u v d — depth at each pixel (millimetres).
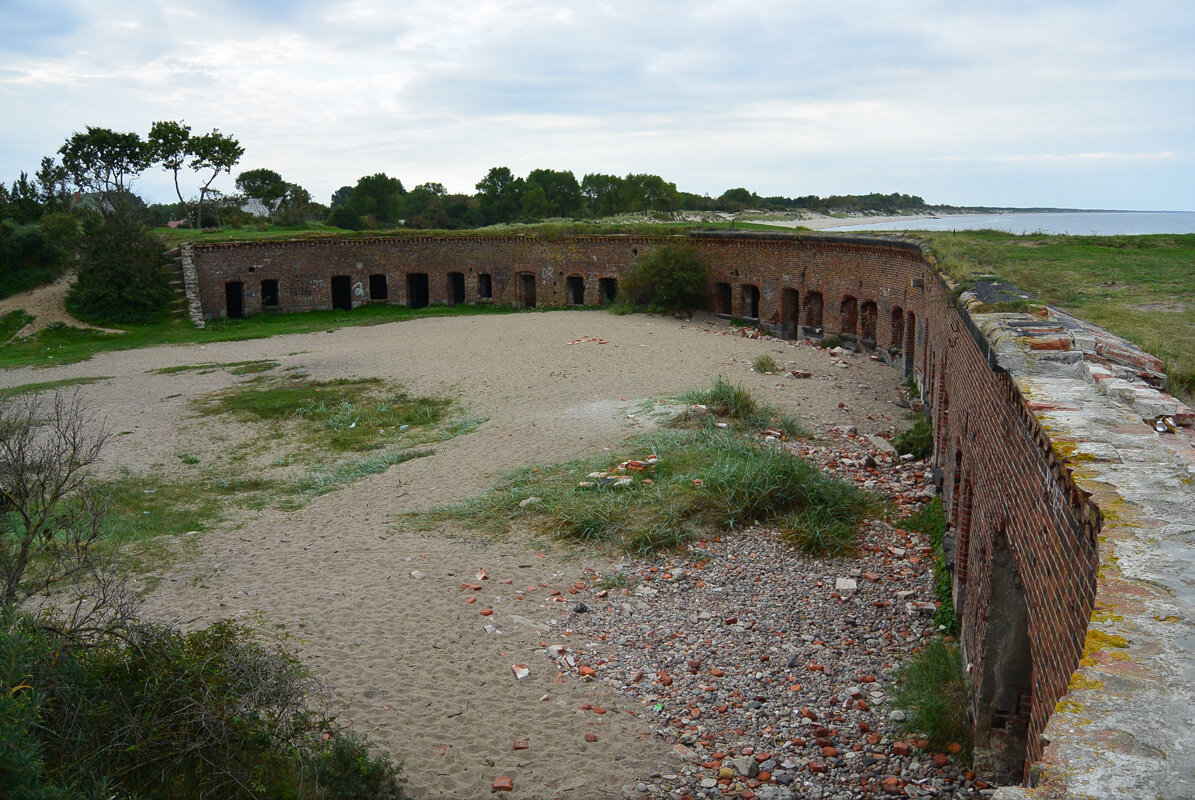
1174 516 3871
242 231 51594
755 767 7547
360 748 7121
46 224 43125
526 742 7965
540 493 14883
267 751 6363
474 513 14422
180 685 6273
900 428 18641
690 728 8258
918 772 7379
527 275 41688
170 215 90312
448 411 22047
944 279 13766
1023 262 17438
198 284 39750
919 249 21219
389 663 9516
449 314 40188
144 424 21781
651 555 12453
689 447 16453
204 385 25891
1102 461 4578
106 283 37844
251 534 14273
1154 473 4371
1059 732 2592
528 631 10305
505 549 12984
